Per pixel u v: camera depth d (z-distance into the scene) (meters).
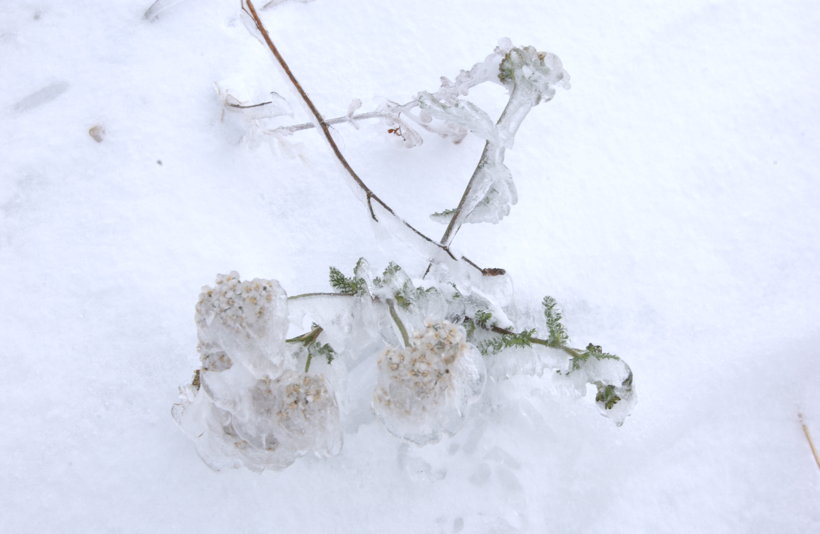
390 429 0.67
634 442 0.79
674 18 0.90
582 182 0.85
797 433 0.80
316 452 0.69
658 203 0.85
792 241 0.84
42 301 0.80
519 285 0.82
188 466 0.76
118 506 0.76
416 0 0.89
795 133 0.87
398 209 0.83
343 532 0.76
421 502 0.77
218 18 0.87
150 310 0.80
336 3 0.89
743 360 0.81
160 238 0.81
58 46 0.86
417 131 0.85
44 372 0.78
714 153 0.86
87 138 0.83
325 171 0.84
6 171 0.82
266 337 0.66
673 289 0.83
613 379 0.72
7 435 0.77
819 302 0.83
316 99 0.86
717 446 0.79
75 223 0.81
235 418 0.67
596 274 0.83
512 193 0.73
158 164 0.83
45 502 0.76
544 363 0.74
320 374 0.68
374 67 0.87
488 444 0.78
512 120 0.73
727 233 0.84
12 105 0.84
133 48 0.86
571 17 0.90
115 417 0.77
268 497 0.76
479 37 0.89
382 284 0.73
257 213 0.83
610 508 0.77
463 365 0.67
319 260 0.82
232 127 0.84
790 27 0.90
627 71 0.88
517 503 0.77
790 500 0.78
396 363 0.65
